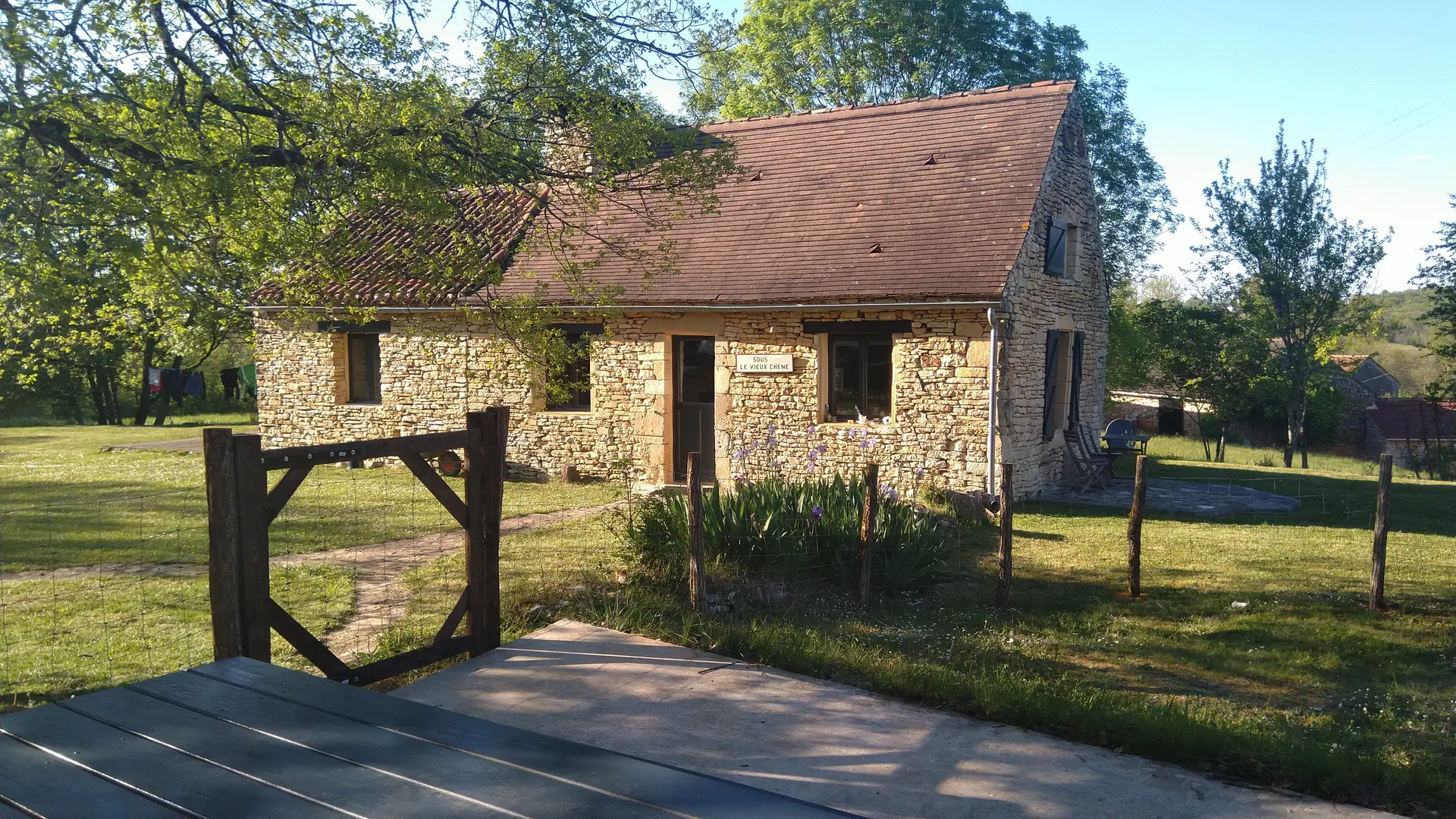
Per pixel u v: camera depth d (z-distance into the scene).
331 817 2.02
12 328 8.48
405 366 15.07
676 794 2.16
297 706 2.79
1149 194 26.30
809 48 23.64
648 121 9.28
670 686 4.97
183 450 19.47
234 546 4.16
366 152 8.01
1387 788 3.78
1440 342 24.31
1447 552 9.15
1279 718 4.82
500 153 9.02
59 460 17.95
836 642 5.96
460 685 4.96
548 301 13.40
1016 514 11.59
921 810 3.56
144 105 7.17
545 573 7.82
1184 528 10.62
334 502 12.17
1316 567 8.48
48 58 6.65
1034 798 3.68
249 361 25.83
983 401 11.63
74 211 6.68
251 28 7.85
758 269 12.98
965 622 6.88
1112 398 28.94
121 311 8.52
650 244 14.16
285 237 7.95
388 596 7.28
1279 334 23.58
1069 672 5.71
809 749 4.14
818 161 14.93
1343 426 32.03
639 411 13.73
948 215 12.82
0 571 8.16
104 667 5.44
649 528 7.80
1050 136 13.51
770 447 11.20
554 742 2.51
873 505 7.17
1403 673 5.70
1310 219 22.34
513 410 14.48
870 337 12.49
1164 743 4.14
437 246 9.84
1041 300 13.21
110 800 2.11
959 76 24.27
